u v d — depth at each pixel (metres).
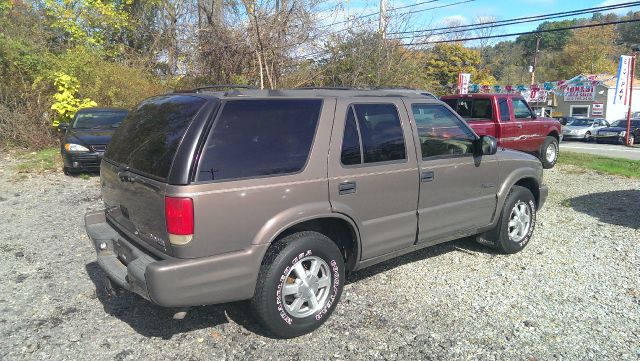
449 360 3.34
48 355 3.34
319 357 3.36
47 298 4.21
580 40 62.06
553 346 3.53
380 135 4.02
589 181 10.24
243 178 3.22
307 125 3.59
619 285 4.62
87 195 8.24
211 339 3.58
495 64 64.94
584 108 44.28
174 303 3.03
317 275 3.65
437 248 5.63
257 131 3.36
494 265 5.10
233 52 12.84
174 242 3.04
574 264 5.16
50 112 13.52
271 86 11.66
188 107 3.38
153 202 3.18
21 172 10.12
